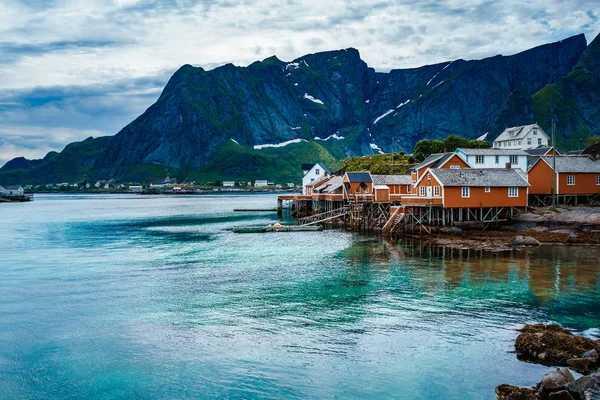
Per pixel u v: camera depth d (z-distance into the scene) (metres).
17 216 136.62
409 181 94.62
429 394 22.45
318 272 47.12
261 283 43.09
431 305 35.12
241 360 26.61
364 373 24.69
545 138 141.38
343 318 32.69
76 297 39.78
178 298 38.72
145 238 78.50
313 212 112.38
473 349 26.95
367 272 46.47
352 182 92.56
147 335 30.55
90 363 26.86
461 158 88.00
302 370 25.23
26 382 25.02
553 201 73.06
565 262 48.88
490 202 69.50
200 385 24.11
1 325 33.00
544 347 25.67
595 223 62.06
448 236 65.88
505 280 41.94
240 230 83.00
